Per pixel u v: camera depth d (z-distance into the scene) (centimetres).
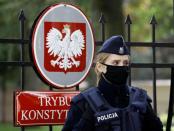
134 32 4022
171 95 1000
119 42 695
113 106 680
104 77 691
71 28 956
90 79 2845
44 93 933
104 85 687
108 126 670
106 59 692
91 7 2206
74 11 960
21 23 933
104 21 983
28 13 2105
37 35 937
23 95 921
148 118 698
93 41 970
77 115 682
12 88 4806
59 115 938
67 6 956
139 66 988
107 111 673
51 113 935
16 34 2644
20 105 918
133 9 3728
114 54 690
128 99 691
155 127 704
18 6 2188
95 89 690
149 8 3666
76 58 959
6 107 4903
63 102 941
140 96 699
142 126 694
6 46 2756
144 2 3684
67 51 953
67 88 954
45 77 941
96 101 677
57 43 948
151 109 705
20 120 918
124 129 673
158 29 3628
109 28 2147
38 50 936
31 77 3556
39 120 929
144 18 3719
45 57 941
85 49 966
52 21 946
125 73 691
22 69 930
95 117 670
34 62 934
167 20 3556
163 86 5144
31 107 924
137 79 5975
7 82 4281
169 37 4406
